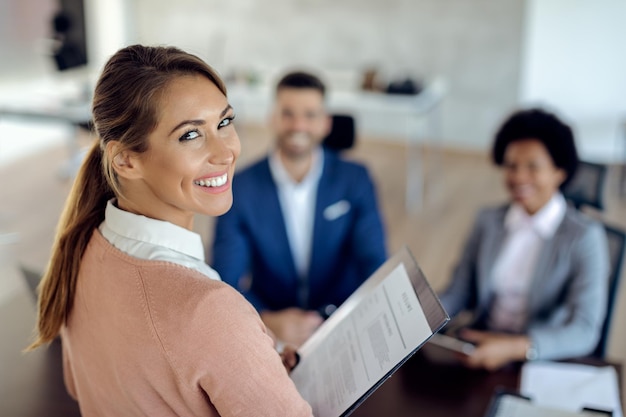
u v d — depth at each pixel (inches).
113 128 33.2
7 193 203.0
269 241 87.0
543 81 238.8
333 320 45.5
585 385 61.3
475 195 208.4
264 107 280.5
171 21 282.0
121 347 33.7
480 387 61.3
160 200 35.2
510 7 235.6
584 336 70.8
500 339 67.4
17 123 239.0
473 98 249.8
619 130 233.3
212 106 33.2
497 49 241.6
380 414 57.6
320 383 40.3
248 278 115.0
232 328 32.0
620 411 57.7
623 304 139.9
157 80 32.3
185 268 33.5
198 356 31.8
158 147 32.9
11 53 237.9
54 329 39.0
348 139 153.7
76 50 208.1
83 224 37.7
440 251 169.5
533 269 77.8
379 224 89.7
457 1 242.2
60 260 37.8
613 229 80.7
